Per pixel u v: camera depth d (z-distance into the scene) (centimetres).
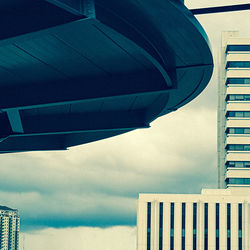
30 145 4656
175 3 2350
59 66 3006
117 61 2922
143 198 13162
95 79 3166
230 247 12875
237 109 14838
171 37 2653
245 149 14788
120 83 3105
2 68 3052
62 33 2562
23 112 3928
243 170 14725
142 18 2525
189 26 2503
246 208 12962
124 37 2475
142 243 13025
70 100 3197
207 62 2891
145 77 3050
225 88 16425
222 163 16700
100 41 2652
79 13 2152
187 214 13050
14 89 3334
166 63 2931
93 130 3925
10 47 2741
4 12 2369
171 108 3722
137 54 2811
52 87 3250
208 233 12950
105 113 3944
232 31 17338
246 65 14900
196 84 3272
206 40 2652
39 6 2305
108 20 2488
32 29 2295
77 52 2803
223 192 13350
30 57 2870
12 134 3866
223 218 12975
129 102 3738
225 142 15600
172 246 12975
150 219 13100
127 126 3903
